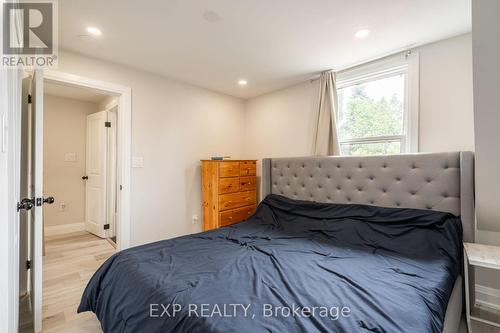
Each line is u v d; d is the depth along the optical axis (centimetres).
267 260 168
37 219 168
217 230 243
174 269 147
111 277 157
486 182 168
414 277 141
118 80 264
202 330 97
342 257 176
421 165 211
